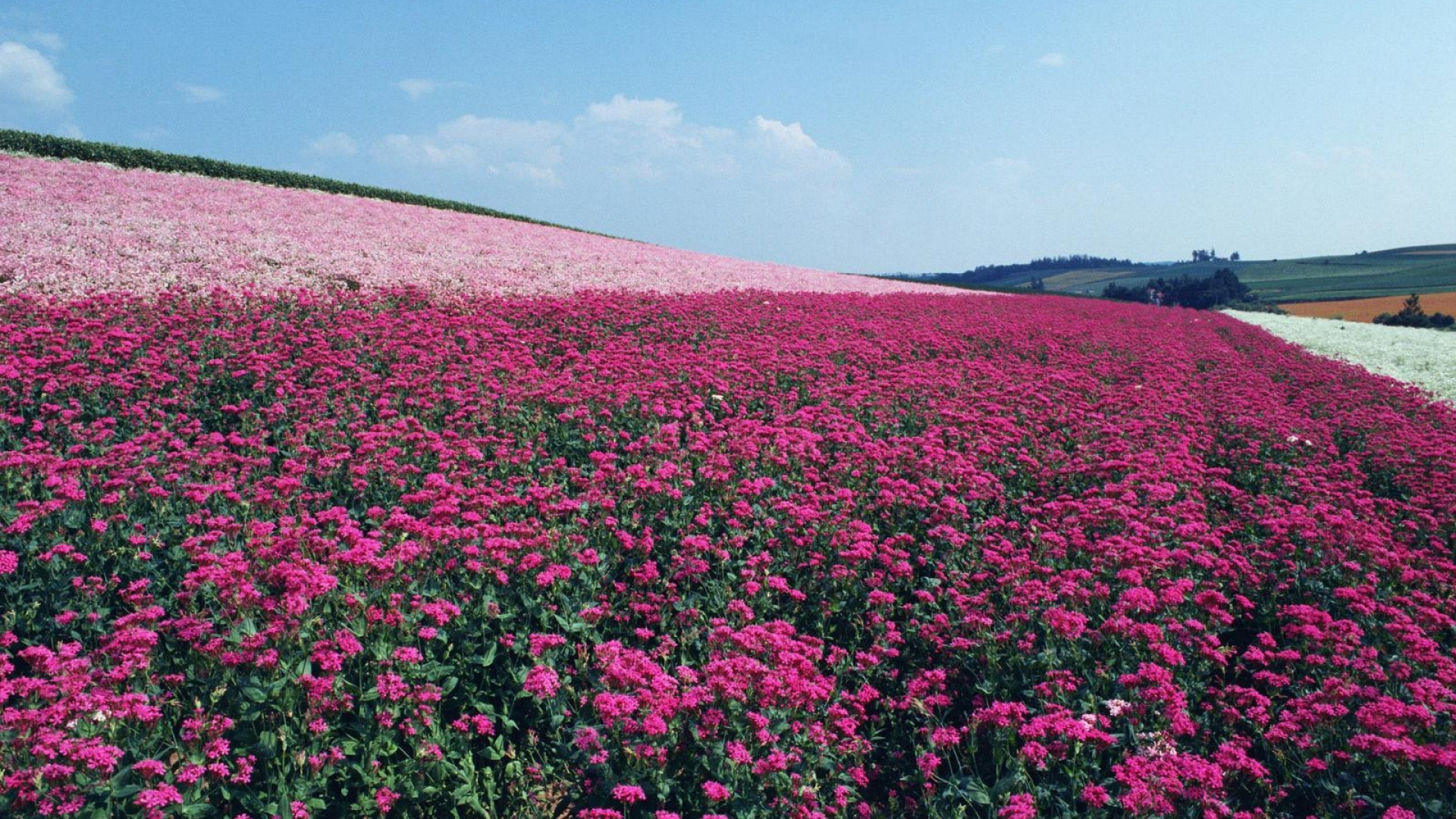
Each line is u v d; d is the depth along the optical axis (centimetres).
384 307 1781
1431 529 1059
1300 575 907
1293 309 7925
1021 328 2495
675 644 690
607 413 1227
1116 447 1239
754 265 4028
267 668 558
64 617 636
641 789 515
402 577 695
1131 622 706
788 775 553
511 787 575
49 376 1114
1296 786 613
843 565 822
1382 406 1816
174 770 520
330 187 4081
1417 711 590
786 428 1219
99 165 3253
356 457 977
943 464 1105
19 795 448
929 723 662
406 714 573
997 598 829
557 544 784
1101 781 584
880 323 2283
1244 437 1470
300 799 509
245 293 1703
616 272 2700
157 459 912
